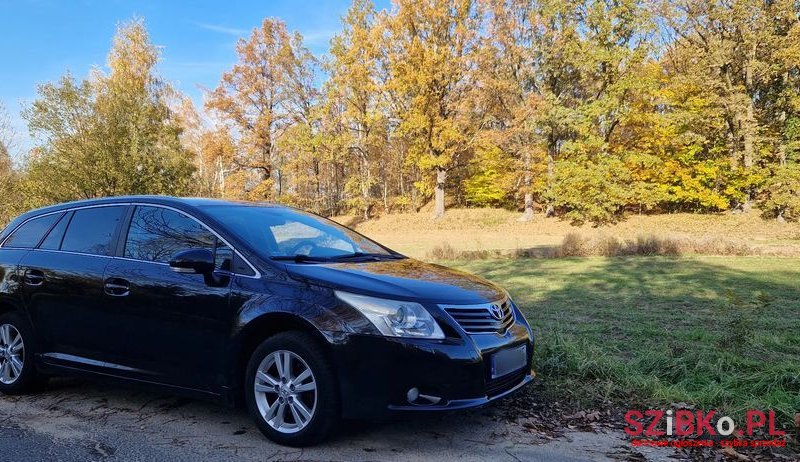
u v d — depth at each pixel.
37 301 4.49
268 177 40.19
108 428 3.80
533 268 15.40
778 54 26.41
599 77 32.75
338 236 4.67
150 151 23.91
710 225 28.62
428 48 33.69
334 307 3.32
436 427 3.78
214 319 3.65
